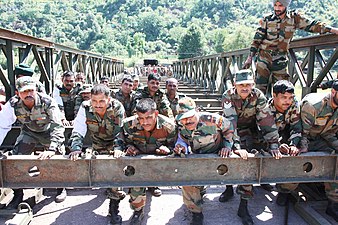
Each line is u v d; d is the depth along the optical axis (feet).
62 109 14.75
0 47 13.65
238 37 219.20
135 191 9.35
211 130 9.09
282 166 8.87
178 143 8.76
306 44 13.30
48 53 17.90
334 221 9.61
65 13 433.89
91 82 29.22
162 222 9.90
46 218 10.07
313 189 11.44
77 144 9.24
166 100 13.29
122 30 409.49
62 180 8.48
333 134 9.90
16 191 10.26
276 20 12.58
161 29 413.39
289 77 13.60
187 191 9.36
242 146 11.34
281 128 9.88
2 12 411.54
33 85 9.83
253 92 9.55
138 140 9.32
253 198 11.52
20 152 10.46
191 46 225.35
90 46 327.06
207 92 29.63
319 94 9.49
